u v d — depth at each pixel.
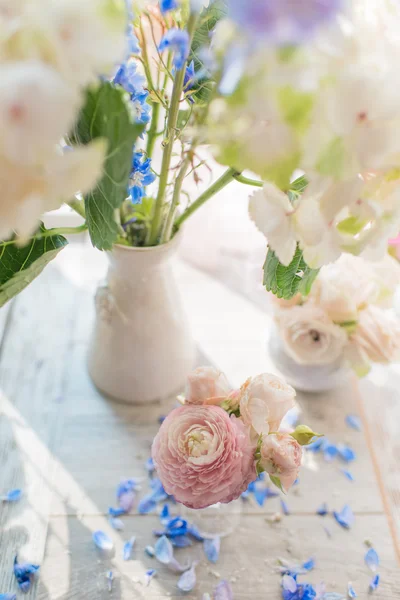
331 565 0.51
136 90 0.42
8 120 0.30
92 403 0.60
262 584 0.50
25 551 0.51
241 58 0.32
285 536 0.52
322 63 0.32
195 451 0.45
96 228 0.41
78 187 0.33
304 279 0.45
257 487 0.55
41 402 0.60
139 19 0.42
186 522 0.52
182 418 0.46
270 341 0.61
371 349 0.55
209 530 0.52
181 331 0.57
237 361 0.64
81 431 0.58
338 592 0.50
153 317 0.54
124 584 0.49
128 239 0.52
